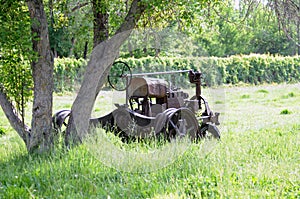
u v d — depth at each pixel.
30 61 8.38
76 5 11.36
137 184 6.88
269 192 6.37
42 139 8.80
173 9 11.08
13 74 8.85
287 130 12.35
